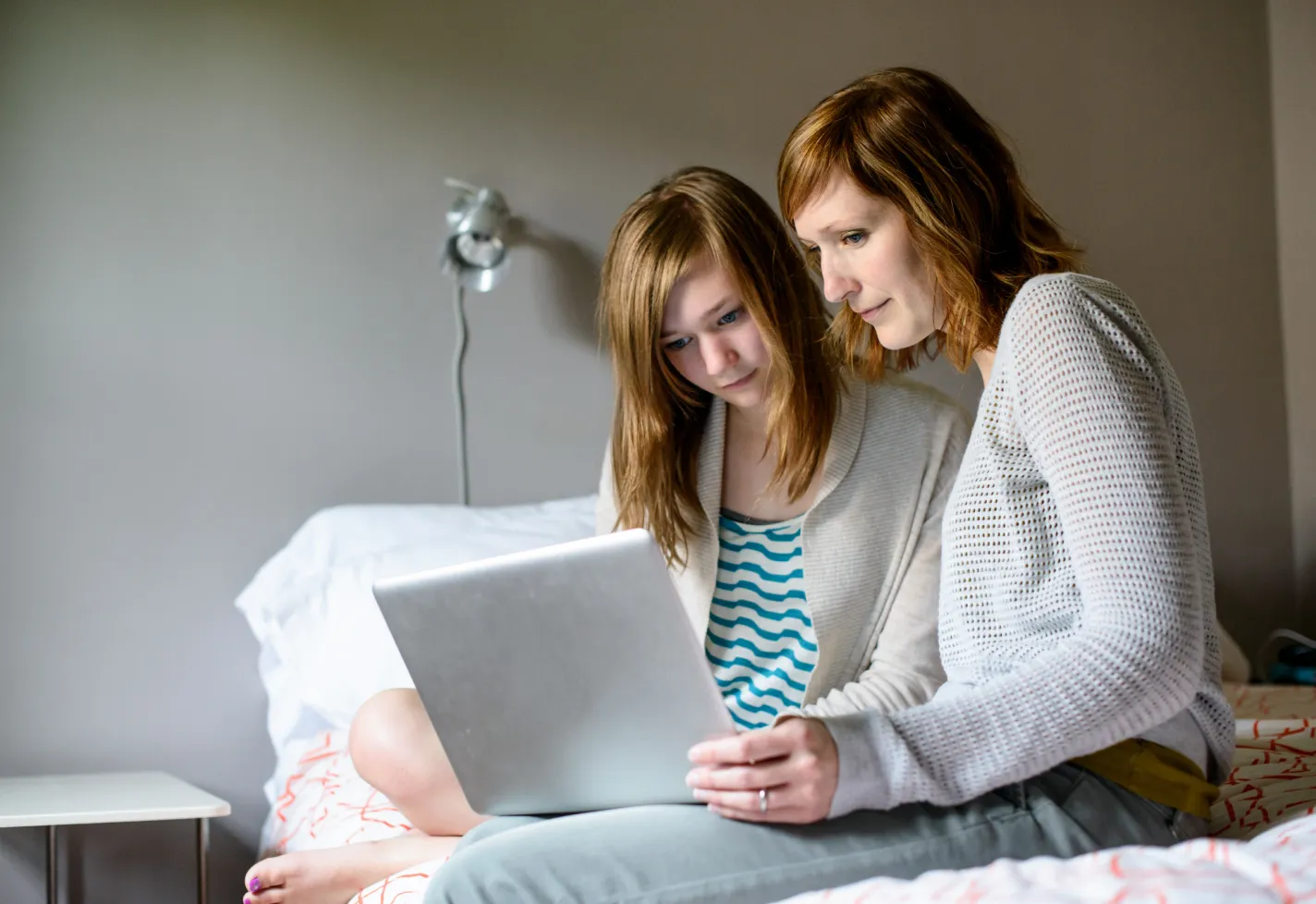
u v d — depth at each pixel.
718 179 1.53
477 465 2.51
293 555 2.29
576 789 1.08
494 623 1.02
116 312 2.36
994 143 1.15
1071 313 1.01
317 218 2.46
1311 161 2.96
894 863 0.95
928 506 1.56
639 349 1.50
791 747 0.94
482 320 2.53
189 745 2.35
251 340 2.42
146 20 2.40
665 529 1.55
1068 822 0.99
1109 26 2.92
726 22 2.68
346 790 1.81
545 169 2.58
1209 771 1.12
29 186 2.34
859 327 1.37
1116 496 0.95
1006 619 1.05
